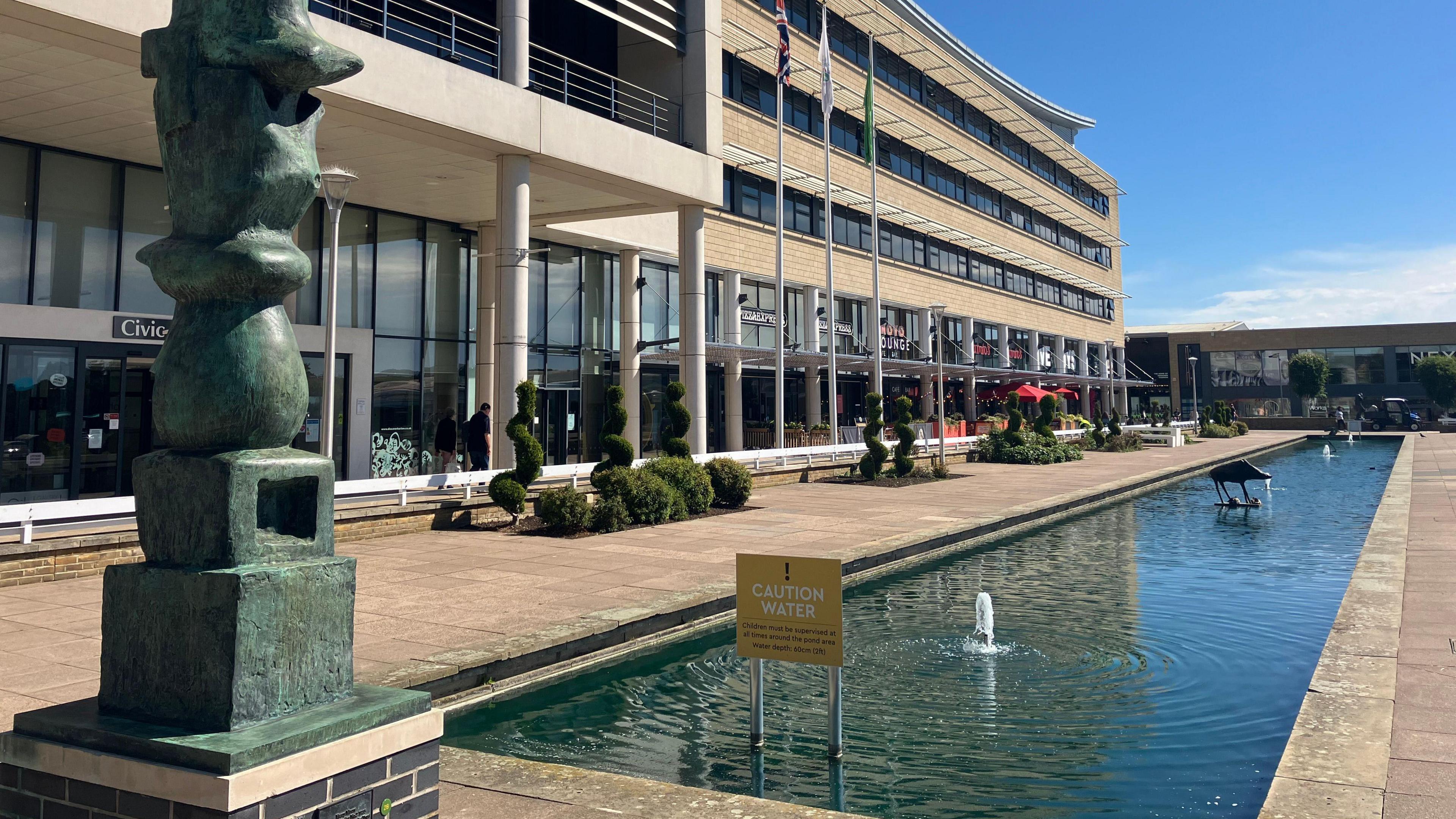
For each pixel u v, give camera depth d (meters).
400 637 8.16
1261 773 5.73
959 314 48.28
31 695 6.44
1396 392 83.25
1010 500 21.28
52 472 15.80
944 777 5.68
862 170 40.19
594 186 21.28
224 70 3.29
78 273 16.81
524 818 4.26
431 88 16.41
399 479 15.72
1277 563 13.85
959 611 10.59
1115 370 74.25
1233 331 89.00
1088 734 6.45
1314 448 55.75
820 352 36.72
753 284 34.44
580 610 9.32
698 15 24.48
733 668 8.24
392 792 3.26
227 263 3.16
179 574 3.04
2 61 13.08
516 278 18.48
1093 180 67.62
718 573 11.68
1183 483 29.72
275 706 3.06
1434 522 15.69
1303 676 7.86
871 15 40.00
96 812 2.95
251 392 3.16
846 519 17.73
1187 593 11.56
